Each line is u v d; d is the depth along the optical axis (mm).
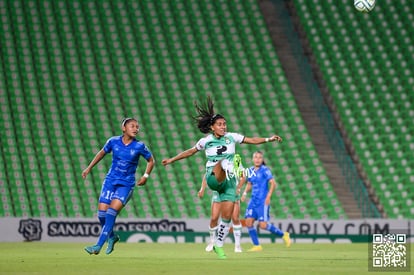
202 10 113312
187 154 46062
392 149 98875
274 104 103062
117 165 46500
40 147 92812
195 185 92125
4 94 97938
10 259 47094
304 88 105812
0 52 103062
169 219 79875
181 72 105188
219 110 101438
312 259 49125
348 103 103812
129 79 103125
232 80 105250
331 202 92062
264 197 63688
